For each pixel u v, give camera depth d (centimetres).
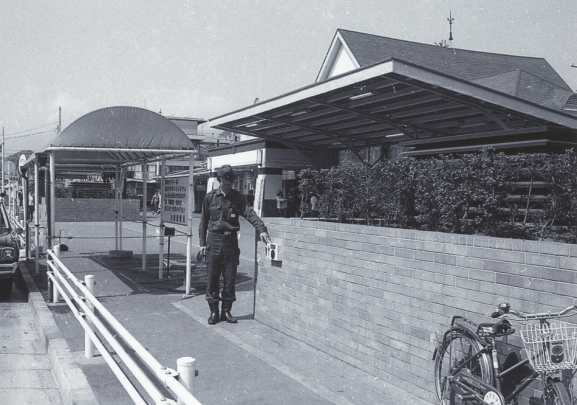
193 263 1374
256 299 770
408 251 500
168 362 570
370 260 549
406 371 500
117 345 414
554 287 368
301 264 666
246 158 2552
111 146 909
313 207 732
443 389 425
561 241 456
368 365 549
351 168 659
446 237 457
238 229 755
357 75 1021
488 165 483
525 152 662
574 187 461
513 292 397
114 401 458
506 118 1111
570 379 354
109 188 2839
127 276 1154
